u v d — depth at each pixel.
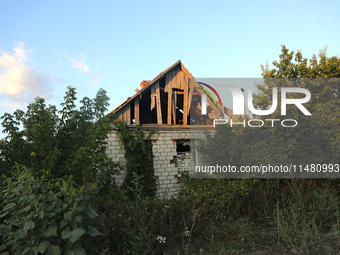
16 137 6.25
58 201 3.09
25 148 6.50
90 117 7.81
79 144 7.22
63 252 2.86
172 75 12.14
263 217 5.74
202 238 4.88
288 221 5.14
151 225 4.43
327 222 5.38
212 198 5.96
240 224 5.27
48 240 2.86
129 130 10.89
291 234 4.79
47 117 6.59
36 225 2.88
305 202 5.88
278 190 7.14
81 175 6.89
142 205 5.02
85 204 3.29
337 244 4.53
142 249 3.98
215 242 4.73
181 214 5.18
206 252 4.40
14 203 3.01
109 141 10.47
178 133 11.57
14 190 3.06
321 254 4.29
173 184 11.10
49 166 6.32
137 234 4.24
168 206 5.29
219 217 5.47
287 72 12.98
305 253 4.31
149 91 13.86
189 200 5.81
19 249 2.79
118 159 10.45
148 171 10.54
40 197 3.01
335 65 12.62
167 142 11.35
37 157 6.46
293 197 6.16
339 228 5.04
